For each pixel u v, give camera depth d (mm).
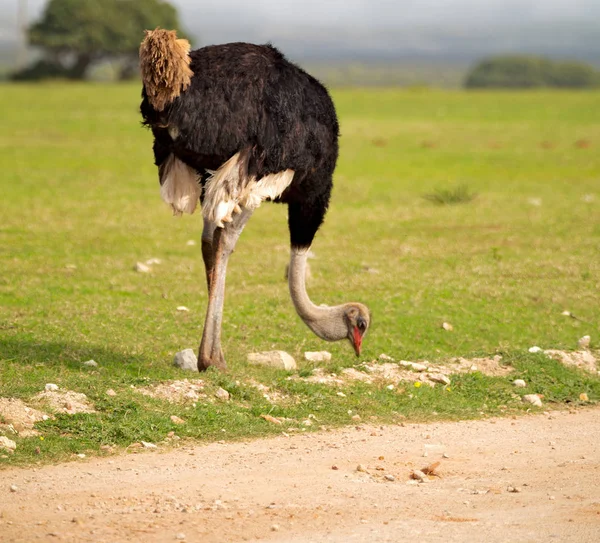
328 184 23625
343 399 23156
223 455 18891
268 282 35875
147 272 36906
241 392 22547
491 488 17297
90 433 19234
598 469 18719
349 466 18578
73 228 45531
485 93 155250
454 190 57812
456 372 26094
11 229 44531
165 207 52781
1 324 27812
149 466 17969
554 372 26422
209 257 23625
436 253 42094
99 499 16078
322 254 41375
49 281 34469
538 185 63906
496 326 31219
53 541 14156
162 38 20422
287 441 20141
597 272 38750
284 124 21609
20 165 67000
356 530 14867
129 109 113562
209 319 23750
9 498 15969
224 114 20938
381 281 36406
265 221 49250
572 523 15234
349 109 120312
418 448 20094
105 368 23688
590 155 78812
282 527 14984
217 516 15430
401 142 86625
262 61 21859
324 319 24062
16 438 18703
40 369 23062
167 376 23156
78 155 73688
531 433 21672
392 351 27891
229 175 21141
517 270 38844
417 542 14344
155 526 14906
